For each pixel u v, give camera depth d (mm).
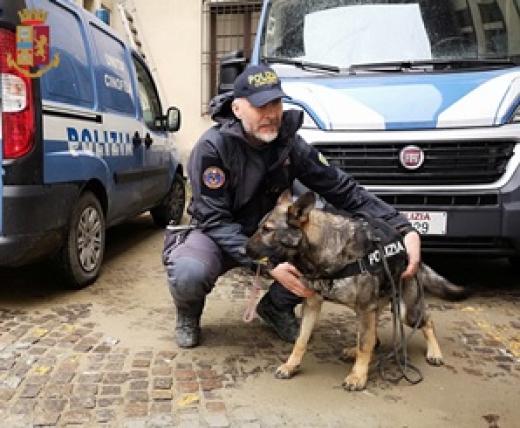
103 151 4520
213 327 3691
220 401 2740
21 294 4203
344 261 2715
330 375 3059
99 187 4520
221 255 3250
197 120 10445
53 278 4320
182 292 3139
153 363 3125
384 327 3746
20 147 3426
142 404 2686
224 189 3064
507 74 4129
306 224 2648
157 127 6246
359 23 4754
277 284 3377
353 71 4500
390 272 2877
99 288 4422
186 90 10414
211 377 2984
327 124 4008
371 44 4621
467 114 3855
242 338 3523
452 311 4031
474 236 3898
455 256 4164
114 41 5262
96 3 9586
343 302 2832
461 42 4547
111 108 4824
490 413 2707
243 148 3006
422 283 3201
